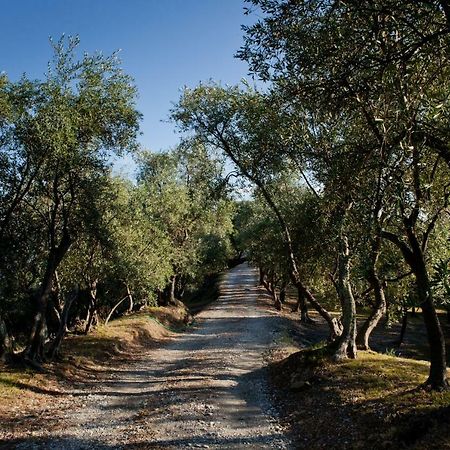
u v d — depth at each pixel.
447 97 7.30
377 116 8.40
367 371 15.11
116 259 27.75
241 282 84.00
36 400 15.41
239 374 19.55
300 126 15.38
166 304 47.44
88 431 12.12
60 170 18.64
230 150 20.53
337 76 7.79
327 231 12.95
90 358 22.88
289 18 8.23
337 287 19.80
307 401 13.93
